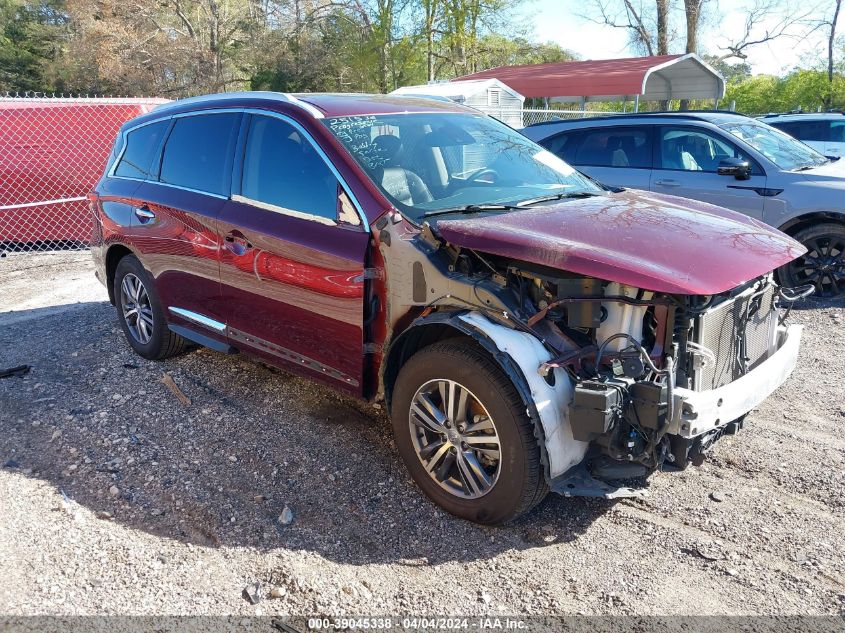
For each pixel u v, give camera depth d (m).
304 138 3.94
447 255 3.37
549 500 3.57
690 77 24.03
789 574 3.01
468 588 2.93
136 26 40.78
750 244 3.28
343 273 3.59
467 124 4.52
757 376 3.23
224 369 5.17
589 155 8.72
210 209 4.38
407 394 3.44
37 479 3.71
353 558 3.12
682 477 3.79
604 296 2.99
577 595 2.89
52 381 5.01
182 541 3.21
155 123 5.16
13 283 8.59
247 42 41.50
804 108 33.78
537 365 2.98
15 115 10.48
